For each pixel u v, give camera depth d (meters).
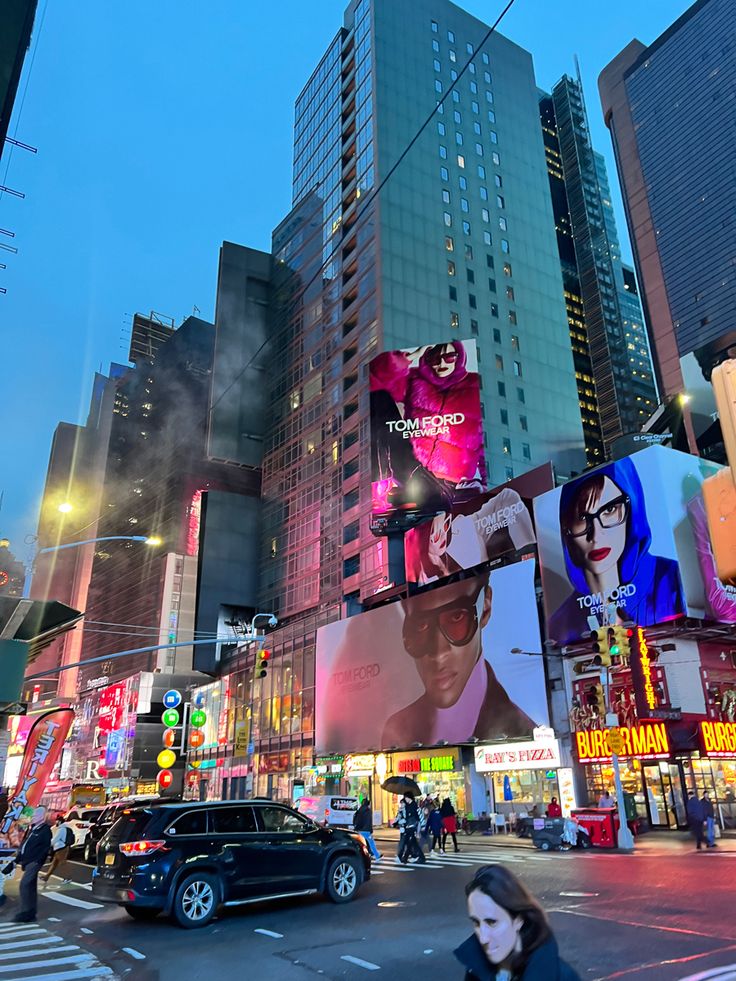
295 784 46.09
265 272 90.81
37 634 24.19
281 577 72.94
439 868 17.62
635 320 168.25
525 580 36.16
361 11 83.75
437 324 69.62
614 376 156.62
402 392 56.16
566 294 168.12
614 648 22.55
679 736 28.09
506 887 2.67
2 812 23.92
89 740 95.00
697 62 160.12
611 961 7.59
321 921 10.95
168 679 82.88
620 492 33.44
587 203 174.88
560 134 187.25
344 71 85.12
